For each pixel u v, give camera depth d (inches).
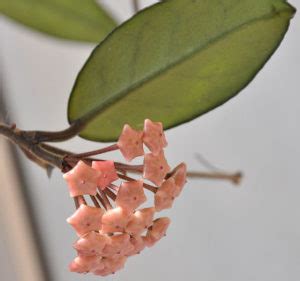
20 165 26.5
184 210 24.5
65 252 27.4
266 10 14.9
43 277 27.9
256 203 23.2
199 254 24.9
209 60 15.4
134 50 15.5
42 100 25.6
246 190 23.2
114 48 15.5
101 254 14.7
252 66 15.4
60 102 25.3
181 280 25.5
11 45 25.3
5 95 25.4
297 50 21.1
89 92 15.8
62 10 19.4
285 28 15.0
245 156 22.8
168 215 24.8
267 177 22.7
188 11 15.1
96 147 23.1
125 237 14.6
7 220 27.2
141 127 16.1
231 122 22.6
